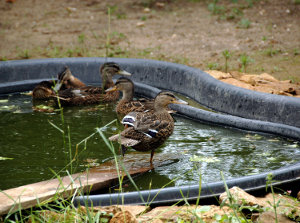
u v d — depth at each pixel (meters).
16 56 14.94
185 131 9.28
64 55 15.05
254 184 6.20
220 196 5.73
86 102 11.59
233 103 10.12
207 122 9.87
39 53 15.29
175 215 5.36
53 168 7.25
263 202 5.77
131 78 13.06
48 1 22.75
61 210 5.56
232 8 20.98
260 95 9.63
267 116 9.44
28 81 12.75
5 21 19.55
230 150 8.07
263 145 8.32
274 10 20.42
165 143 8.55
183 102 8.26
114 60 13.18
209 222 5.20
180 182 6.77
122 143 7.07
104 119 10.20
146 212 5.68
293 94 10.82
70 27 18.80
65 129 9.33
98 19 20.02
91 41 16.81
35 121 9.90
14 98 11.96
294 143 8.40
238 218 4.98
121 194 5.86
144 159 7.70
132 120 7.50
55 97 11.51
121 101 11.02
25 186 6.07
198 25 18.78
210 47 15.74
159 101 8.29
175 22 19.39
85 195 6.12
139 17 20.30
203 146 8.33
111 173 6.91
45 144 8.41
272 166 7.28
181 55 14.93
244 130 9.24
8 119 10.02
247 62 13.82
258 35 17.03
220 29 18.11
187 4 22.03
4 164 7.44
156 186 6.69
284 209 5.48
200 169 7.21
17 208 5.37
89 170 7.09
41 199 5.62
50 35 17.62
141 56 14.88
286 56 14.37
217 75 12.08
